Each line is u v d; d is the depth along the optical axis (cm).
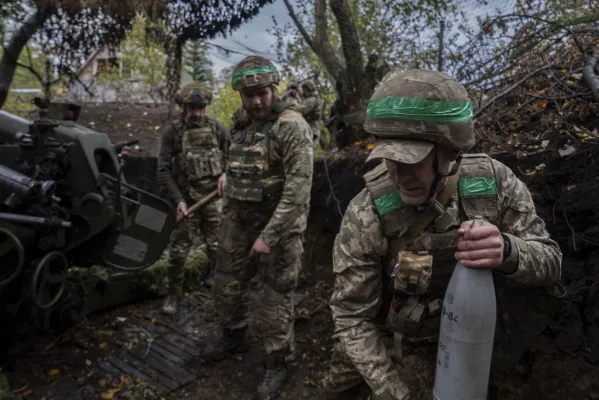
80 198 275
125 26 289
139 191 296
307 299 341
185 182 344
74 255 300
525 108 265
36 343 282
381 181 125
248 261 259
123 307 343
